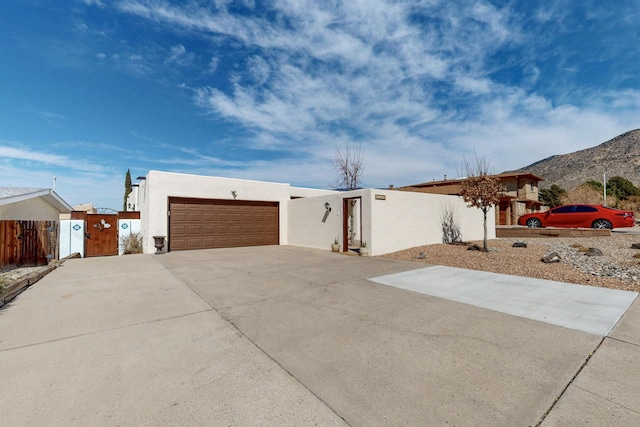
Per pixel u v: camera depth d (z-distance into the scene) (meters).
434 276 6.82
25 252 9.24
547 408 2.15
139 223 12.80
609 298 4.80
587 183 35.31
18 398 2.31
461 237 13.62
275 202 15.45
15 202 9.80
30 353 3.11
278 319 4.15
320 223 13.04
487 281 6.23
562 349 3.10
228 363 2.90
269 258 10.09
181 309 4.62
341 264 8.65
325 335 3.59
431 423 2.01
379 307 4.63
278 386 2.49
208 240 13.28
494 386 2.45
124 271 7.87
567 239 12.48
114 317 4.25
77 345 3.31
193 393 2.39
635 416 2.04
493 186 9.95
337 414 2.12
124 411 2.15
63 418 2.06
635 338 3.34
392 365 2.84
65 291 5.77
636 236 12.15
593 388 2.39
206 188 13.26
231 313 4.42
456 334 3.55
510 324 3.83
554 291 5.32
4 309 4.63
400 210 11.09
